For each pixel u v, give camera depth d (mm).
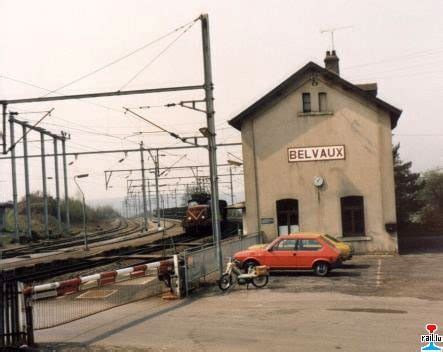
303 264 19938
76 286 13516
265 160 28797
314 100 28578
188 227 46656
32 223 81312
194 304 15156
